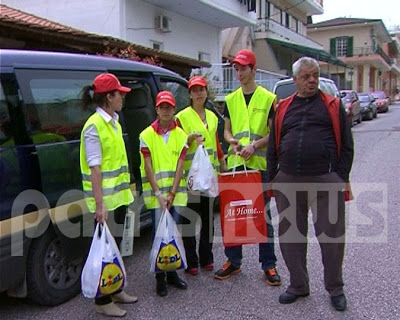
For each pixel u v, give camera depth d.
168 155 3.97
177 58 12.23
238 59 4.08
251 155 4.12
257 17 24.97
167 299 3.90
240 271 4.45
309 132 3.59
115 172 3.56
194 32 17.22
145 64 5.05
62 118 3.83
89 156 3.40
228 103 4.31
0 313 3.69
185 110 4.30
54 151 3.68
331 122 3.57
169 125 4.02
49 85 3.76
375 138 15.03
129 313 3.66
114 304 3.65
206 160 4.04
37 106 3.62
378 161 10.37
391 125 19.94
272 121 3.90
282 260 4.73
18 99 3.49
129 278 4.34
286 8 29.62
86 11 13.49
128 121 4.91
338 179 3.60
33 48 8.93
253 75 4.16
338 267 3.64
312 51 26.66
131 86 4.92
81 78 4.05
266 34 25.00
